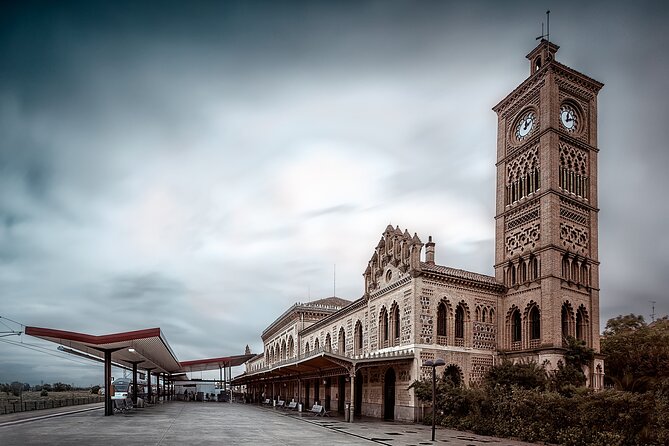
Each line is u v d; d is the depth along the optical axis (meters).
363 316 57.16
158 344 49.81
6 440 26.44
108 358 47.66
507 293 49.69
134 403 61.66
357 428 36.56
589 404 25.84
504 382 38.22
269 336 110.06
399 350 46.44
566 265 46.91
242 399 106.44
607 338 56.56
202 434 30.97
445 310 46.50
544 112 49.41
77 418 42.88
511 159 53.19
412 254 45.66
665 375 48.59
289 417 49.03
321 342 72.94
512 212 51.47
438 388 39.66
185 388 122.06
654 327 62.00
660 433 22.50
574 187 49.50
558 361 43.06
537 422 29.09
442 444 27.55
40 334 40.44
